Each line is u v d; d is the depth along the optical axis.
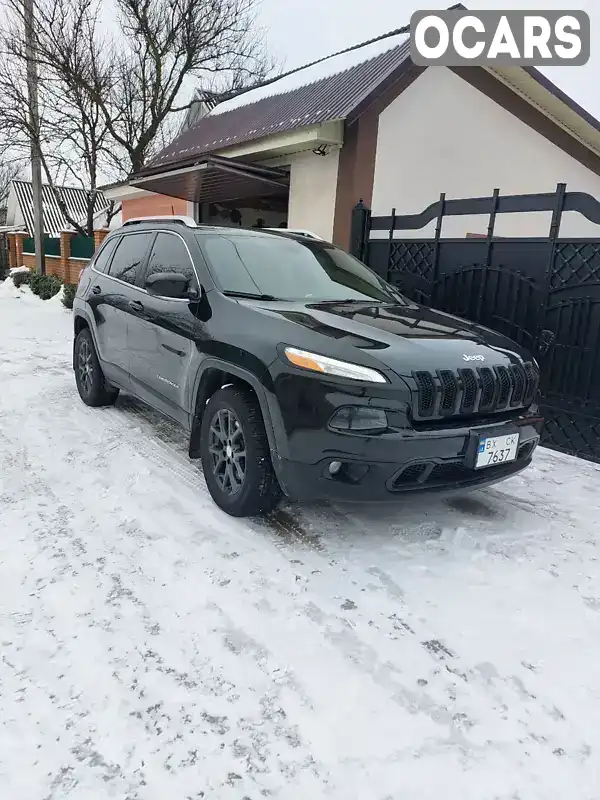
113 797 1.72
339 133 7.62
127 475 4.00
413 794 1.76
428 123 8.19
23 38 15.07
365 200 7.73
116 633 2.41
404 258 6.67
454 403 2.96
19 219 34.47
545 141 9.76
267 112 9.59
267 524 3.38
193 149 10.55
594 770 1.88
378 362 2.85
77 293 5.74
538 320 5.15
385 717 2.05
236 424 3.33
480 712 2.10
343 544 3.21
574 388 4.94
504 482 4.31
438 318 3.86
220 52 17.39
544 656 2.41
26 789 1.73
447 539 3.33
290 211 8.73
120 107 16.33
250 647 2.37
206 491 3.78
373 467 2.80
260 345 3.10
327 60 10.30
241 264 3.96
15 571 2.82
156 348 4.13
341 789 1.77
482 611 2.68
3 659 2.24
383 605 2.68
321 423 2.80
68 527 3.26
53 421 5.13
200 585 2.77
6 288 17.22
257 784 1.78
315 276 4.21
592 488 4.25
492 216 5.54
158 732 1.95
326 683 2.19
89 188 16.94
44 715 1.99
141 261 4.63
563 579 2.98
